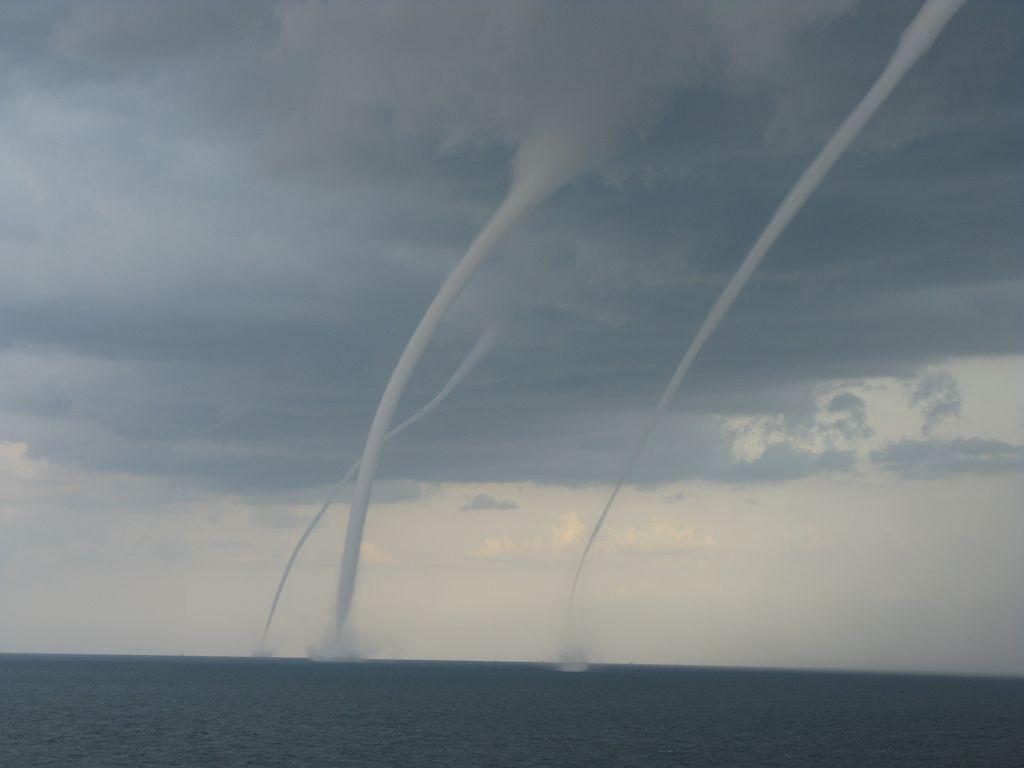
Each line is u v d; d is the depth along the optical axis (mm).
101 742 99812
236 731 112375
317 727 118375
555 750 96188
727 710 158500
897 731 121188
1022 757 94875
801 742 106688
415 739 105312
